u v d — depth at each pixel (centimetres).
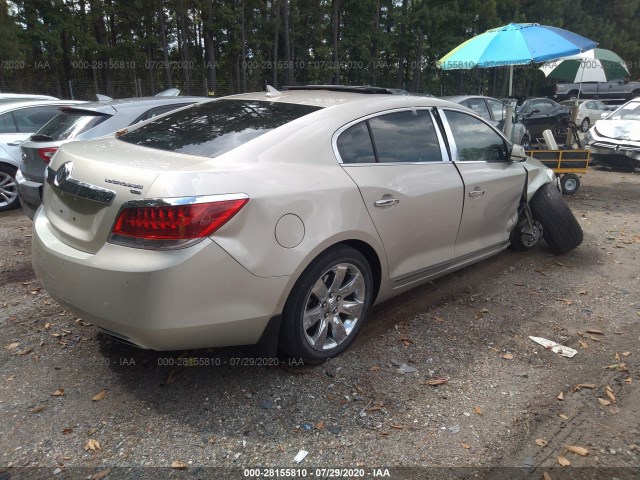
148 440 255
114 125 574
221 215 252
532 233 528
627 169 1106
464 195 395
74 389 294
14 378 304
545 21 3284
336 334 322
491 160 445
